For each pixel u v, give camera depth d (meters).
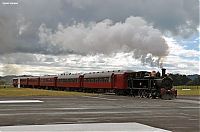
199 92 75.31
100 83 64.88
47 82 93.44
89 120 20.06
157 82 48.19
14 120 20.02
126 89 56.28
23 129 16.06
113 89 60.03
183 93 70.12
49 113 24.44
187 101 41.09
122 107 30.52
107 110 27.19
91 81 69.06
